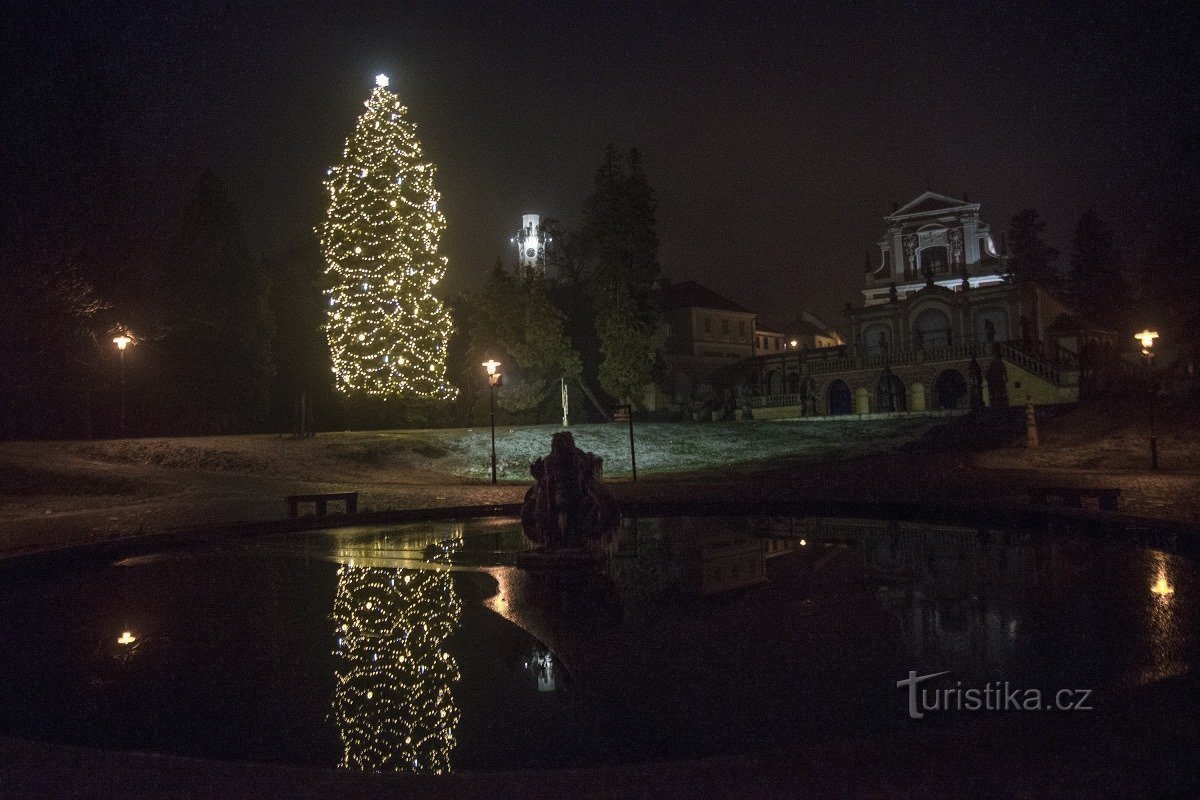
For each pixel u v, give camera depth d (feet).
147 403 139.85
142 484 84.79
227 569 37.47
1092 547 36.99
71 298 101.14
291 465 103.09
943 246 290.56
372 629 25.14
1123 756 11.79
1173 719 12.99
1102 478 75.20
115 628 25.96
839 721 15.88
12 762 13.03
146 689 19.39
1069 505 48.65
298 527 51.90
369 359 136.36
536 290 184.14
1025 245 288.30
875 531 44.88
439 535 49.96
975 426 137.39
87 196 96.58
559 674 19.92
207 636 24.61
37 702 18.48
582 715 16.93
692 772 12.00
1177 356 175.01
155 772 12.54
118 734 16.57
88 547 40.75
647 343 193.67
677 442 136.98
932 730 13.16
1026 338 202.59
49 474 86.33
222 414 146.41
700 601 27.12
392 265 136.98
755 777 11.69
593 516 36.94
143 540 43.55
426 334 141.38
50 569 38.06
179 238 141.28
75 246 96.89
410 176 139.74
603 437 137.18
